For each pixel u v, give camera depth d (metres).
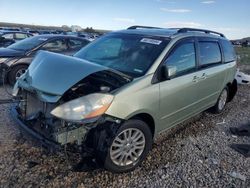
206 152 4.46
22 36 19.95
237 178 3.75
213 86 5.66
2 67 7.68
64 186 3.25
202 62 5.18
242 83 10.89
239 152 4.57
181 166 3.95
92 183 3.37
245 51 37.69
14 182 3.24
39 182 3.28
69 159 3.66
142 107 3.67
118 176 3.57
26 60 7.93
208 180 3.65
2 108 5.62
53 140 3.18
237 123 6.06
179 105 4.51
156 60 4.03
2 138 4.26
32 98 3.63
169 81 4.16
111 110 3.31
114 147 3.48
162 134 5.04
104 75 3.65
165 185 3.47
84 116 3.12
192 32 5.14
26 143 4.13
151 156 4.16
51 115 3.25
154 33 4.73
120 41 4.68
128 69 4.04
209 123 5.90
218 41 6.03
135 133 3.68
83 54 4.74
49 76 3.42
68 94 3.37
